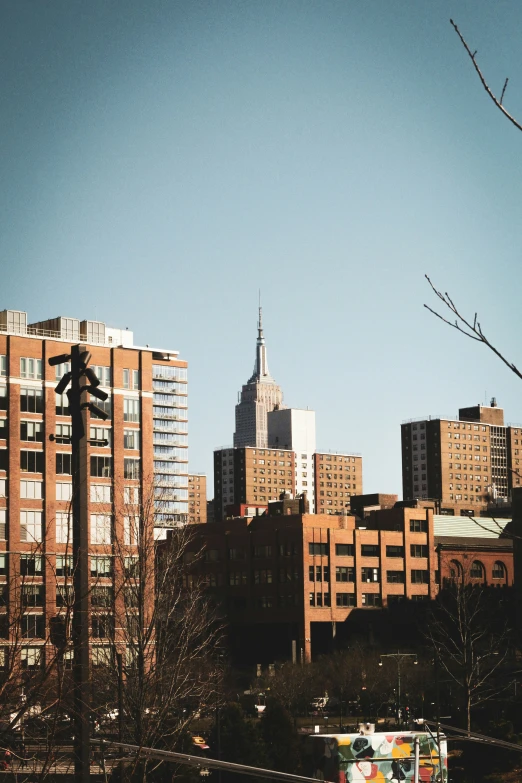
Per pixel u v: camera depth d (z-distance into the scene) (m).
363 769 60.44
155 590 59.84
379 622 187.88
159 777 51.22
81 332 140.00
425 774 61.00
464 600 92.56
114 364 131.75
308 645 179.88
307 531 184.00
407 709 111.88
